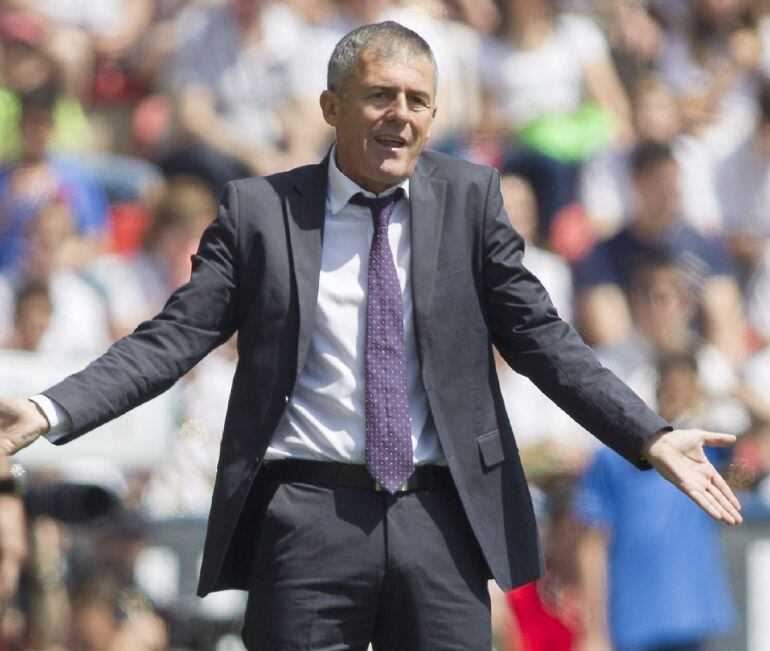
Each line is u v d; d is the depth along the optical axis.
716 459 28.00
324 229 14.09
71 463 21.58
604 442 13.86
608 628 25.72
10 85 33.34
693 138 37.19
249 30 35.19
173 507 25.45
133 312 30.72
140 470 24.48
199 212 31.83
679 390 27.02
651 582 25.62
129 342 13.82
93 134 35.94
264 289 13.90
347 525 13.77
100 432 20.09
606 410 13.77
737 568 26.61
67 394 13.35
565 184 35.50
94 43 36.66
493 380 14.26
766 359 32.50
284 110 35.25
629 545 25.67
